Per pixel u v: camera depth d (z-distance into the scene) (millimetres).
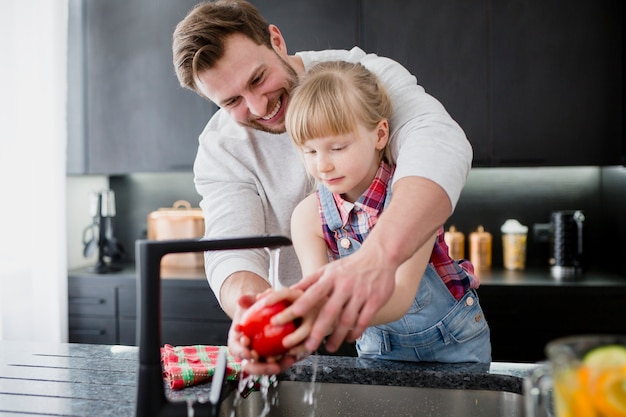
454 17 2648
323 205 1252
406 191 911
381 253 814
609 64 2584
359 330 794
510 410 1043
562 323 2424
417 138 1034
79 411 954
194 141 2865
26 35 2703
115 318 2750
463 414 1069
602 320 2406
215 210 1432
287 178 1427
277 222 1492
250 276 1188
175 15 2869
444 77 2662
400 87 1237
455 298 1250
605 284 2404
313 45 2727
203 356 1176
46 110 2711
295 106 1101
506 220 2979
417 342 1247
